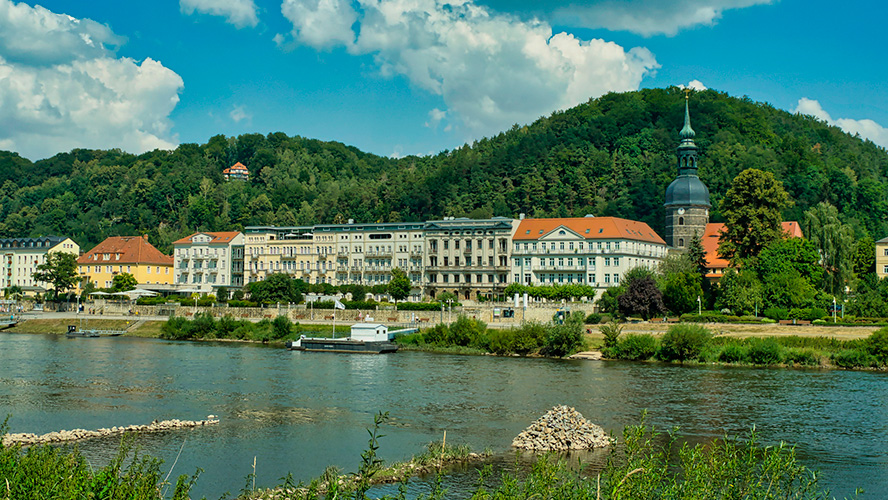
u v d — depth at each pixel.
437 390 92.56
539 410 79.81
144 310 197.88
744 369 111.75
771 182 179.88
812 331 131.88
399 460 59.69
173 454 61.81
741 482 35.88
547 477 35.41
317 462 59.53
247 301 191.75
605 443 63.06
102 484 32.50
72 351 136.62
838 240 166.12
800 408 80.69
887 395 88.31
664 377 103.06
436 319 167.62
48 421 74.31
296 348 142.88
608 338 128.38
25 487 33.44
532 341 132.50
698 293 160.38
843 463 59.50
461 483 52.75
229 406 82.25
